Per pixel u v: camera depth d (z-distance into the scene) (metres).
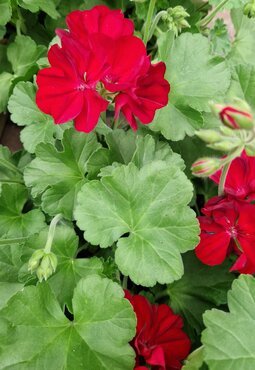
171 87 0.45
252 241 0.36
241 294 0.35
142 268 0.36
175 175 0.37
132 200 0.37
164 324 0.37
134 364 0.34
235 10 0.56
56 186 0.42
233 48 0.56
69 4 0.57
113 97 0.36
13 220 0.45
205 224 0.37
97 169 0.42
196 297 0.42
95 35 0.33
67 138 0.42
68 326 0.36
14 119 0.47
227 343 0.33
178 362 0.36
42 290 0.36
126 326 0.34
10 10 0.52
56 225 0.40
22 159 0.50
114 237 0.37
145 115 0.35
